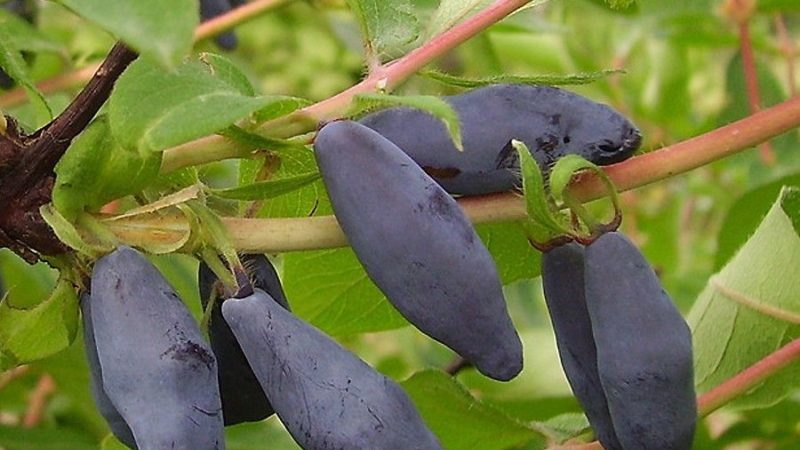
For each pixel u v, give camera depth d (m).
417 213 0.25
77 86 0.37
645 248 0.56
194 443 0.24
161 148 0.24
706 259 0.59
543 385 0.37
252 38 0.89
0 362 0.26
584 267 0.26
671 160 0.26
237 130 0.25
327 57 0.89
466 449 0.32
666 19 0.47
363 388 0.25
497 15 0.27
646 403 0.26
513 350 0.25
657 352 0.25
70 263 0.26
